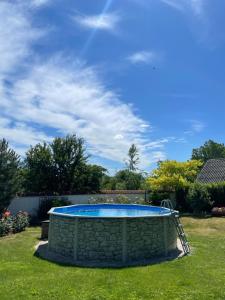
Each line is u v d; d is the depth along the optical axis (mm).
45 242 17609
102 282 10703
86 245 14078
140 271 12023
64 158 32594
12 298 9258
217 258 13914
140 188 47125
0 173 23547
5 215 22078
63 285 10367
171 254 14875
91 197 31766
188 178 34938
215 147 81812
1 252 15109
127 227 13992
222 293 9664
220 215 27188
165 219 15055
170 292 9742
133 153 56500
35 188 31875
